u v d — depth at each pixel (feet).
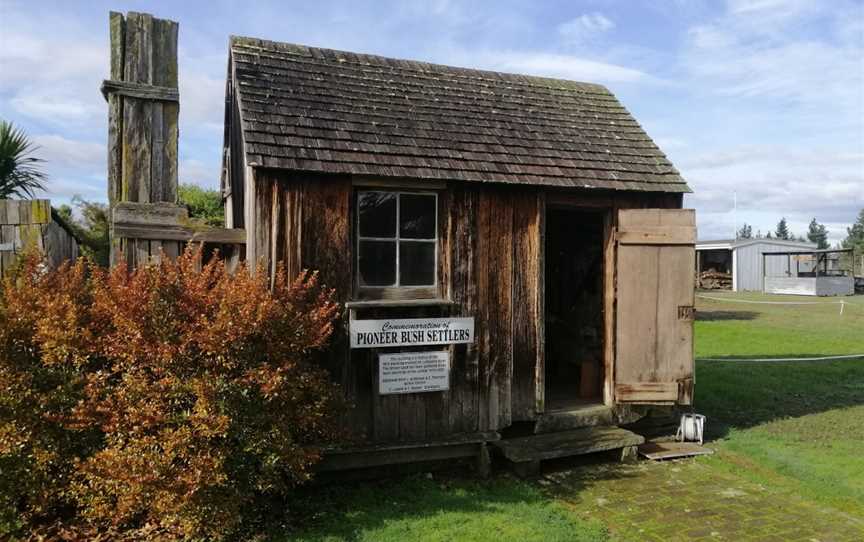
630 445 21.98
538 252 22.62
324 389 16.44
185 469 14.17
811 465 21.30
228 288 15.55
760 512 17.53
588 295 31.12
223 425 13.98
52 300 15.51
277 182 19.01
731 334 55.11
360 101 22.70
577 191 23.30
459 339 21.06
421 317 20.74
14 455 14.19
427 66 26.58
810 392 32.63
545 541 15.20
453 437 20.75
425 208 21.33
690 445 23.63
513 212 22.27
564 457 22.62
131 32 20.53
